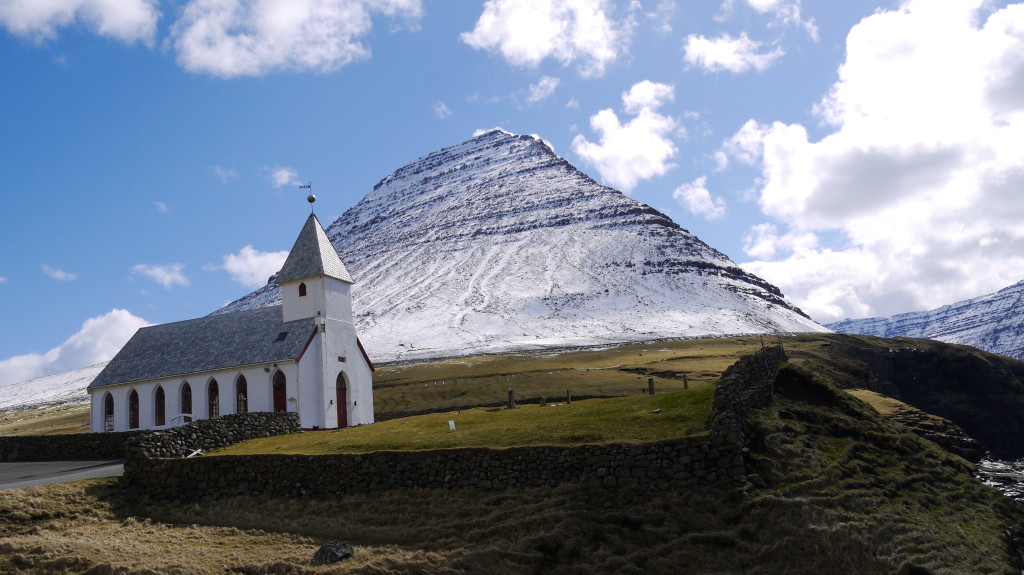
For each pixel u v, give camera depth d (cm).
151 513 3691
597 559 2780
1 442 5469
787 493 2984
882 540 2823
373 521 3303
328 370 6569
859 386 13638
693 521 2908
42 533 3269
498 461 3409
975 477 3709
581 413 4041
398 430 4425
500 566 2764
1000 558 2928
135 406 7156
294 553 2970
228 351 6762
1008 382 14362
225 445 4547
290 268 6869
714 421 3178
